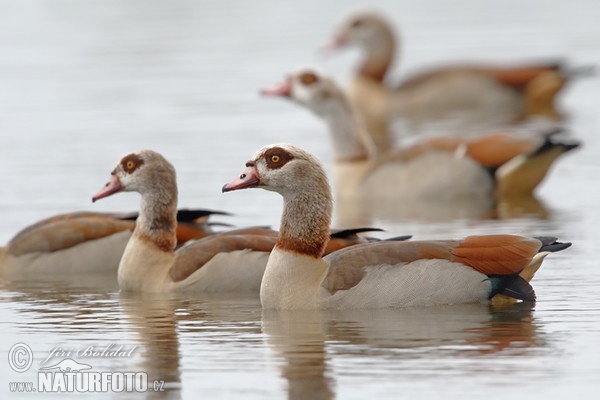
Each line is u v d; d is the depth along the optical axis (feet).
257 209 63.87
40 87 97.96
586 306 44.32
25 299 48.70
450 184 68.54
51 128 84.99
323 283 43.86
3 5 134.00
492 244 44.27
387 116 97.50
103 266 53.83
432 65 107.55
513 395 35.24
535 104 97.76
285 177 43.80
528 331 41.24
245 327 42.96
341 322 42.70
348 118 71.31
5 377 39.14
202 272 48.32
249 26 120.98
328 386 36.47
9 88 97.81
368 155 71.51
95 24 122.83
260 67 103.55
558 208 64.44
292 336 41.34
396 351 39.34
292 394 36.01
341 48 100.68
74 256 53.72
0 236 59.00
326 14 126.82
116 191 49.83
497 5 136.15
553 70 97.66
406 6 135.64
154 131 83.71
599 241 55.52
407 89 99.30
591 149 78.84
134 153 49.85
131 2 135.03
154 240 49.57
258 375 37.76
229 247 48.60
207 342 41.32
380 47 100.07
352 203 69.15
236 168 73.10
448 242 44.60
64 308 46.93
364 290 43.68
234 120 87.40
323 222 44.01
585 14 129.80
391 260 43.93
